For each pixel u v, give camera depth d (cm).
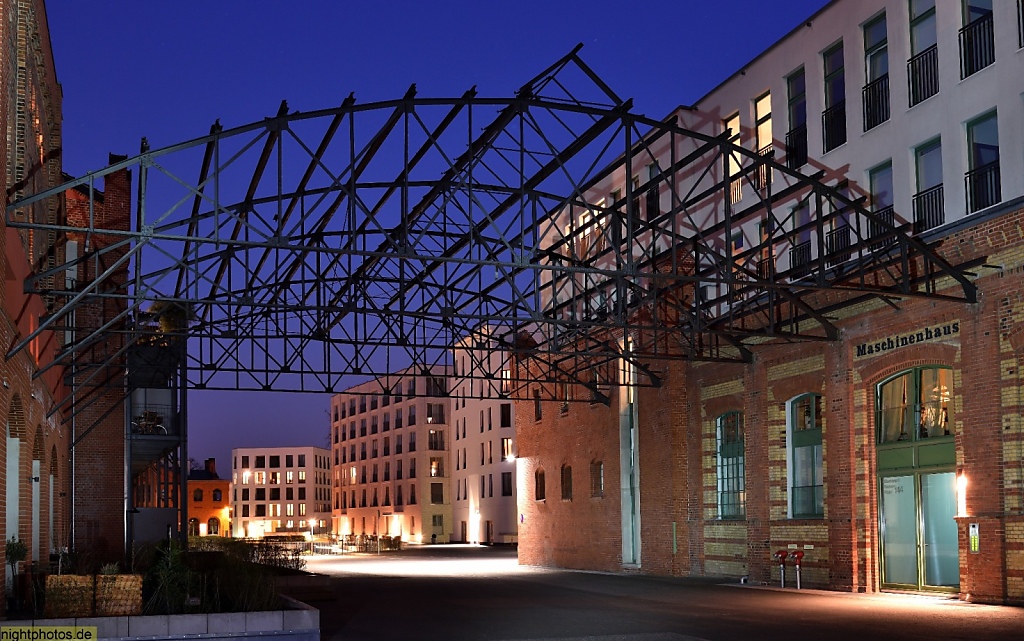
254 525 16112
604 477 3888
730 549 3162
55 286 2642
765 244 2472
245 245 1822
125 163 1756
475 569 4197
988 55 2225
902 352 2427
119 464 3638
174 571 1547
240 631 1415
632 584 2989
